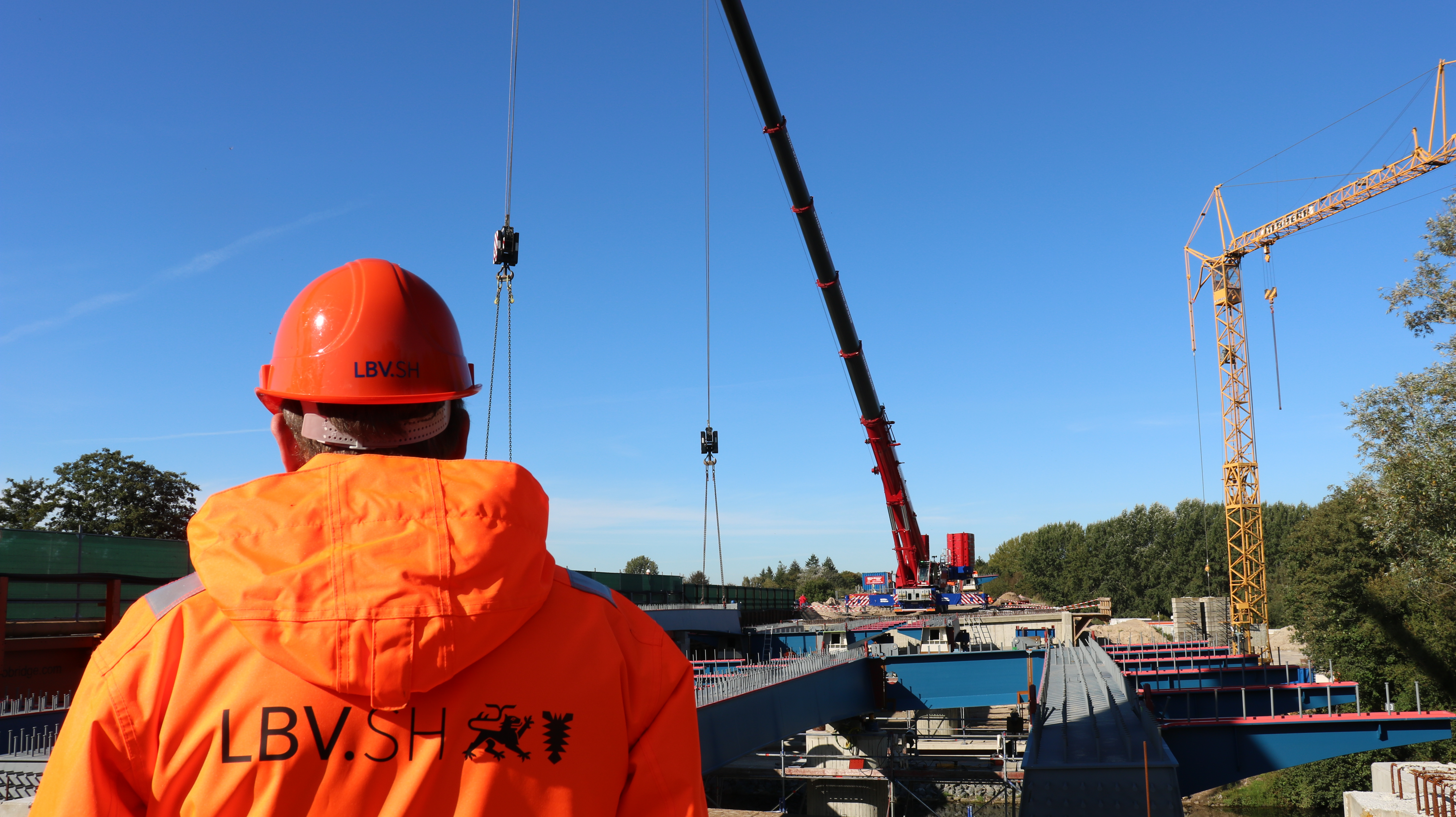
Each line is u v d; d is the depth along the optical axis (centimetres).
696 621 4634
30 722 1355
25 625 1909
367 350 171
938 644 3797
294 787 129
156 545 2238
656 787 158
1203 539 13638
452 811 134
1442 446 2745
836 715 2889
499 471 151
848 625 4875
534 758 141
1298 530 5569
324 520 134
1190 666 4506
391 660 127
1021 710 3819
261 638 126
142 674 133
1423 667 4675
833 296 3788
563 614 156
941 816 3797
